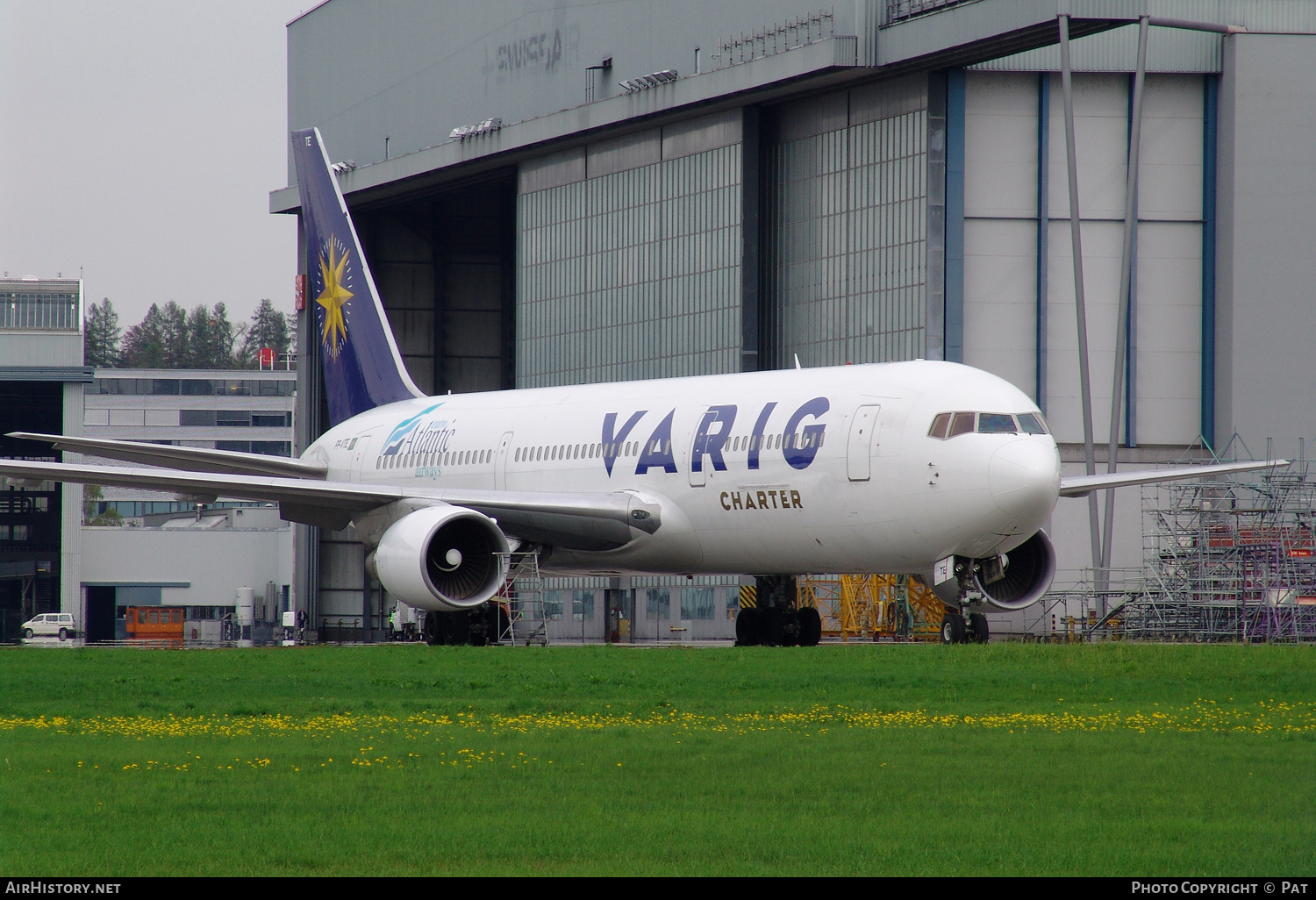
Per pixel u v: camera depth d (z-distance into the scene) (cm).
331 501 12962
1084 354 16962
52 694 7712
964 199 18462
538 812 4219
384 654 10725
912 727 6128
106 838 3912
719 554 12162
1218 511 15875
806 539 11388
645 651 10981
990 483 10256
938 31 17388
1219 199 18625
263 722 6372
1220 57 18638
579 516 12556
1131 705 6969
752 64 19162
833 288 19525
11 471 11306
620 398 13325
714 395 12400
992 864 3631
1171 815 4175
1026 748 5409
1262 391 18362
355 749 5428
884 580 18488
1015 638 16800
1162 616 15312
